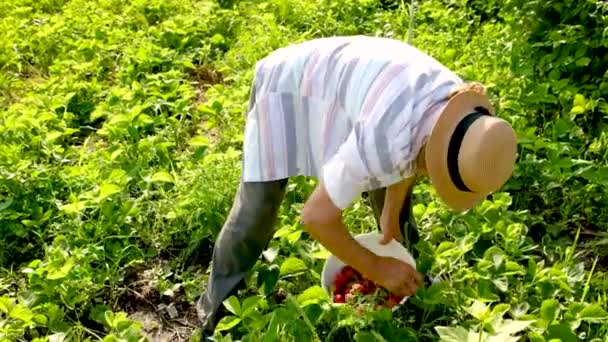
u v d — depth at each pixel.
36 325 3.27
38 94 4.99
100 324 3.38
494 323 2.78
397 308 3.04
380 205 3.14
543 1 4.93
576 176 3.94
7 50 5.60
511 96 4.50
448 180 2.23
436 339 3.04
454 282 3.23
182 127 4.63
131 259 3.69
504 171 2.19
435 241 3.54
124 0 6.43
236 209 2.94
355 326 2.95
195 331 3.32
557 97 4.53
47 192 4.05
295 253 3.47
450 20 5.55
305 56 2.65
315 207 2.43
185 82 5.18
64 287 3.40
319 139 2.63
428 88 2.30
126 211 3.80
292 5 6.00
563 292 3.23
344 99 2.49
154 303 3.54
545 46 4.89
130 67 5.17
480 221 3.60
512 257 3.41
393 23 5.61
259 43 5.39
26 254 3.81
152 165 4.30
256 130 2.76
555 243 3.69
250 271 3.25
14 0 6.44
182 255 3.72
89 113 4.90
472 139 2.15
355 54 2.51
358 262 2.56
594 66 4.74
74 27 5.89
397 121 2.27
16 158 4.14
